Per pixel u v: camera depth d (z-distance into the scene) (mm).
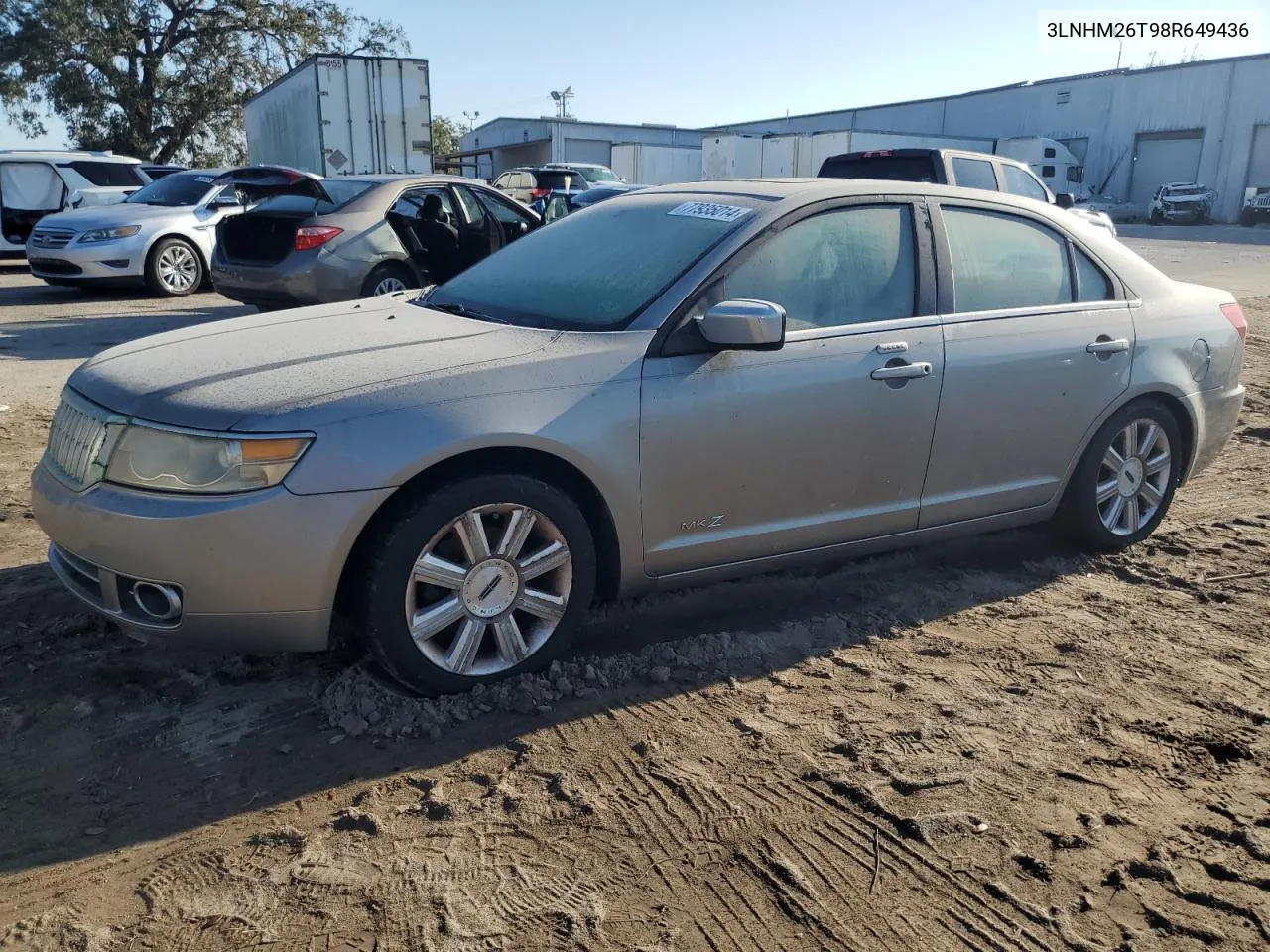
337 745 3049
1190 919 2393
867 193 3963
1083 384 4340
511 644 3338
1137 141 41844
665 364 3418
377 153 16906
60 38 32094
